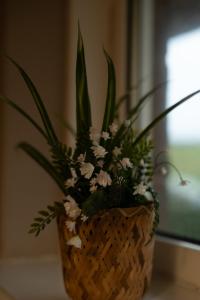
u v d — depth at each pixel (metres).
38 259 0.79
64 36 0.80
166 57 0.74
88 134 0.49
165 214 0.71
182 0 0.71
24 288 0.62
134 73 0.79
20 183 0.79
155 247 0.68
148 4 0.78
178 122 0.70
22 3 0.80
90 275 0.48
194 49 0.68
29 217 0.79
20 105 0.79
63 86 0.80
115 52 0.80
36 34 0.80
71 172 0.50
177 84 0.71
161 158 0.72
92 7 0.81
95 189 0.47
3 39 0.79
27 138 0.79
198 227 0.65
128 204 0.50
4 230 0.78
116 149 0.49
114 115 0.52
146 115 0.76
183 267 0.62
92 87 0.80
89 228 0.47
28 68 0.80
